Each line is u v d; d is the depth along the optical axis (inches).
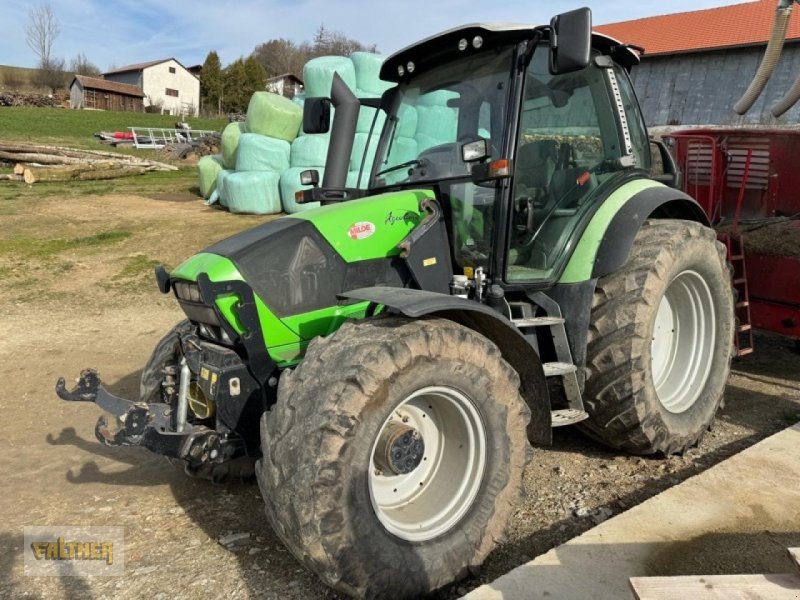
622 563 108.5
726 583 85.0
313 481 94.4
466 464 113.7
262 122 515.5
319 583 111.7
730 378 211.3
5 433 185.9
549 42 126.0
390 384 99.8
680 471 149.3
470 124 141.0
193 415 132.3
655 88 1003.9
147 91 2637.8
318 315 125.3
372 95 484.4
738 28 932.0
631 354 139.7
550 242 145.6
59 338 280.4
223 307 119.0
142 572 116.5
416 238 131.6
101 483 154.3
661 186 159.6
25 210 528.1
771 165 226.8
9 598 110.6
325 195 153.8
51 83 2903.5
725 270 162.6
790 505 124.3
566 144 147.9
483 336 112.9
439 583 106.8
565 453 160.7
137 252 411.2
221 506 141.4
